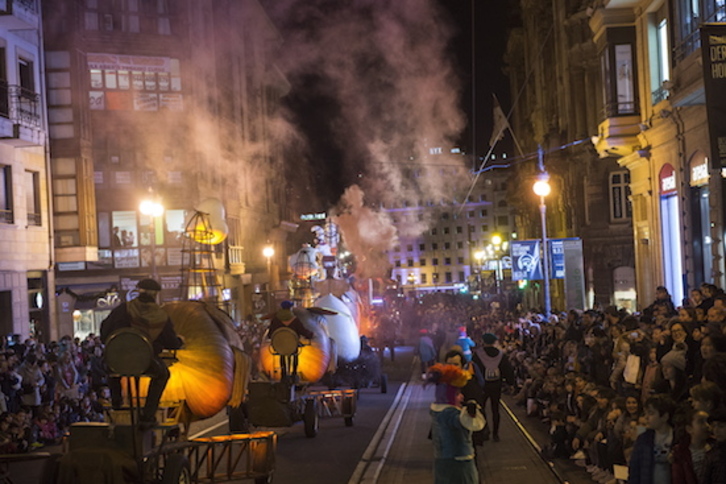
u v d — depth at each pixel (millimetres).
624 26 24953
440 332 36000
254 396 15195
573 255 25781
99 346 22172
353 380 23047
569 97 39719
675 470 7309
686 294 21062
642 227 26156
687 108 20297
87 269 37125
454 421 9195
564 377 15930
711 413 7148
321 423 18250
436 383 9453
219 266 42906
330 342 17984
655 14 23516
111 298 36156
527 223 62594
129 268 37938
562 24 40719
